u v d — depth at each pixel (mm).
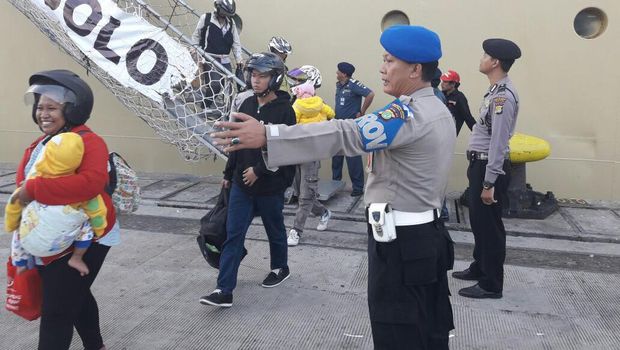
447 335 2584
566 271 4848
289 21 7438
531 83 6871
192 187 7438
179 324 3891
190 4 7680
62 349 2758
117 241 2941
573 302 4234
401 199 2375
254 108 4043
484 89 7000
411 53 2346
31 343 3617
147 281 4609
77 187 2588
